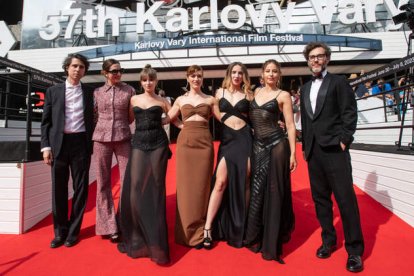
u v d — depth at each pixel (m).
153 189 2.43
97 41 10.71
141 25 9.64
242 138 2.69
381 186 3.26
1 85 9.64
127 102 2.71
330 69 9.49
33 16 10.58
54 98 2.64
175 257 2.32
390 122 5.26
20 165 2.93
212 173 2.74
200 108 2.69
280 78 2.63
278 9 9.31
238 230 2.49
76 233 2.62
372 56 9.12
